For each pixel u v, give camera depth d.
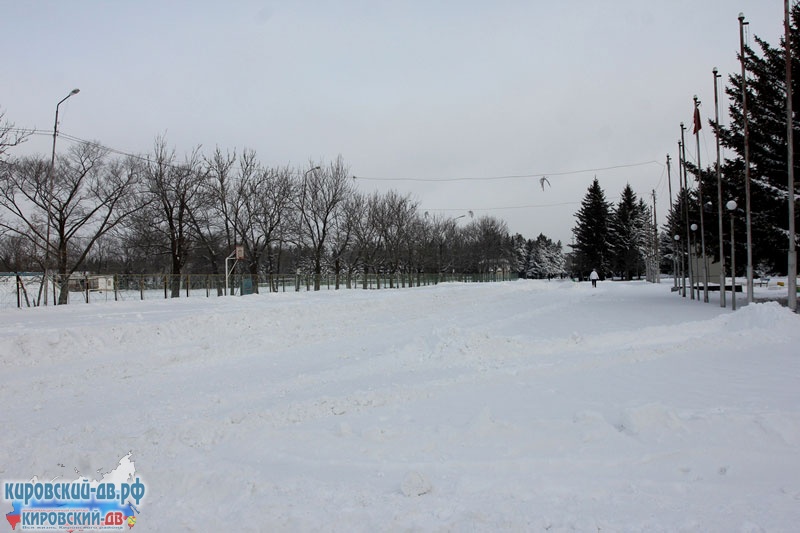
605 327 15.15
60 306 20.64
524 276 126.19
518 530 4.02
